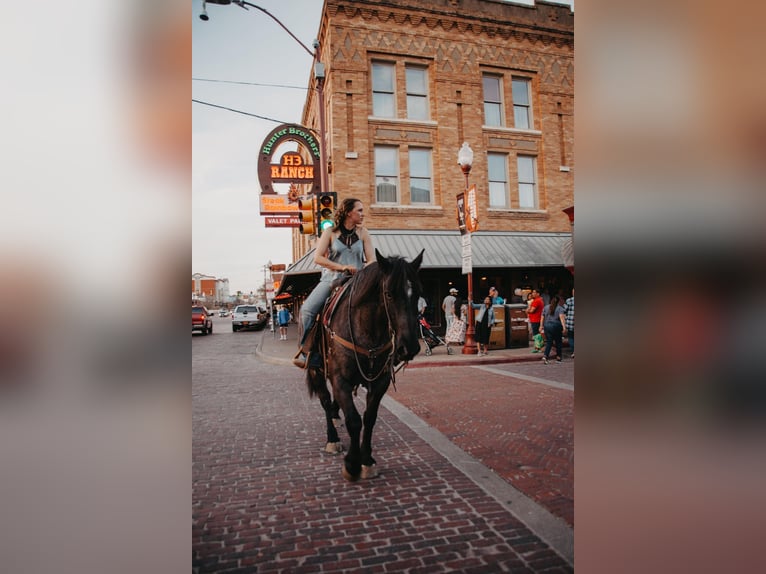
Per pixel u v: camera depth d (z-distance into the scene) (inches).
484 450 193.2
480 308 553.0
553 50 725.9
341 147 624.4
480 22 682.8
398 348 141.0
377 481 162.1
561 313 460.1
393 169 656.4
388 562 112.3
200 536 126.7
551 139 725.9
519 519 131.8
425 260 612.1
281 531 129.0
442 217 664.4
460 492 151.2
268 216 658.8
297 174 657.6
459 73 676.7
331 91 627.8
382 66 657.6
